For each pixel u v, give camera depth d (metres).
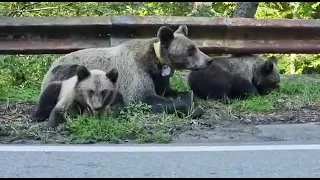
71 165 7.10
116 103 10.34
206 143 8.63
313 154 7.77
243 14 16.62
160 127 9.53
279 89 13.11
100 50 11.34
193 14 18.47
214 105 11.88
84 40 12.93
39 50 12.77
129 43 11.30
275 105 11.61
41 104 10.35
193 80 12.83
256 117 10.70
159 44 10.90
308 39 13.52
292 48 13.41
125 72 10.91
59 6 17.34
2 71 13.93
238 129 9.62
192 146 8.30
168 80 11.37
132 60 10.99
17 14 17.14
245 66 13.05
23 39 12.76
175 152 7.88
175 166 7.10
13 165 7.07
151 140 8.80
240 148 8.12
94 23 12.79
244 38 13.26
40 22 12.68
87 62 11.13
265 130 9.55
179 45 10.83
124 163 7.23
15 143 8.63
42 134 9.11
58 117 9.69
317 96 12.21
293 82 13.42
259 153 7.82
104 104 9.80
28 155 7.61
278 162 7.31
